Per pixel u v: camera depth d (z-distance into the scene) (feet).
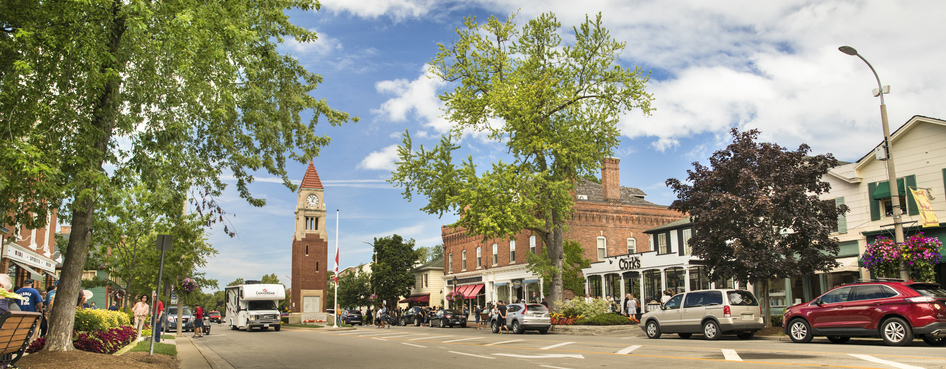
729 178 72.84
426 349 59.31
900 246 59.82
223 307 473.67
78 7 31.27
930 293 48.21
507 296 164.04
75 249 39.81
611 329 89.04
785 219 67.05
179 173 39.68
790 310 56.49
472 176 94.48
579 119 104.27
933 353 39.81
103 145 37.86
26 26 31.09
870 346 47.80
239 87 42.04
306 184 244.01
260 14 42.34
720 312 63.52
